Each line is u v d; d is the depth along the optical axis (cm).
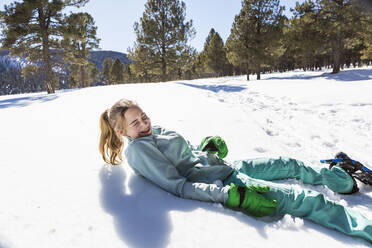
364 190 187
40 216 112
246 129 336
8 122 279
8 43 1520
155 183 152
